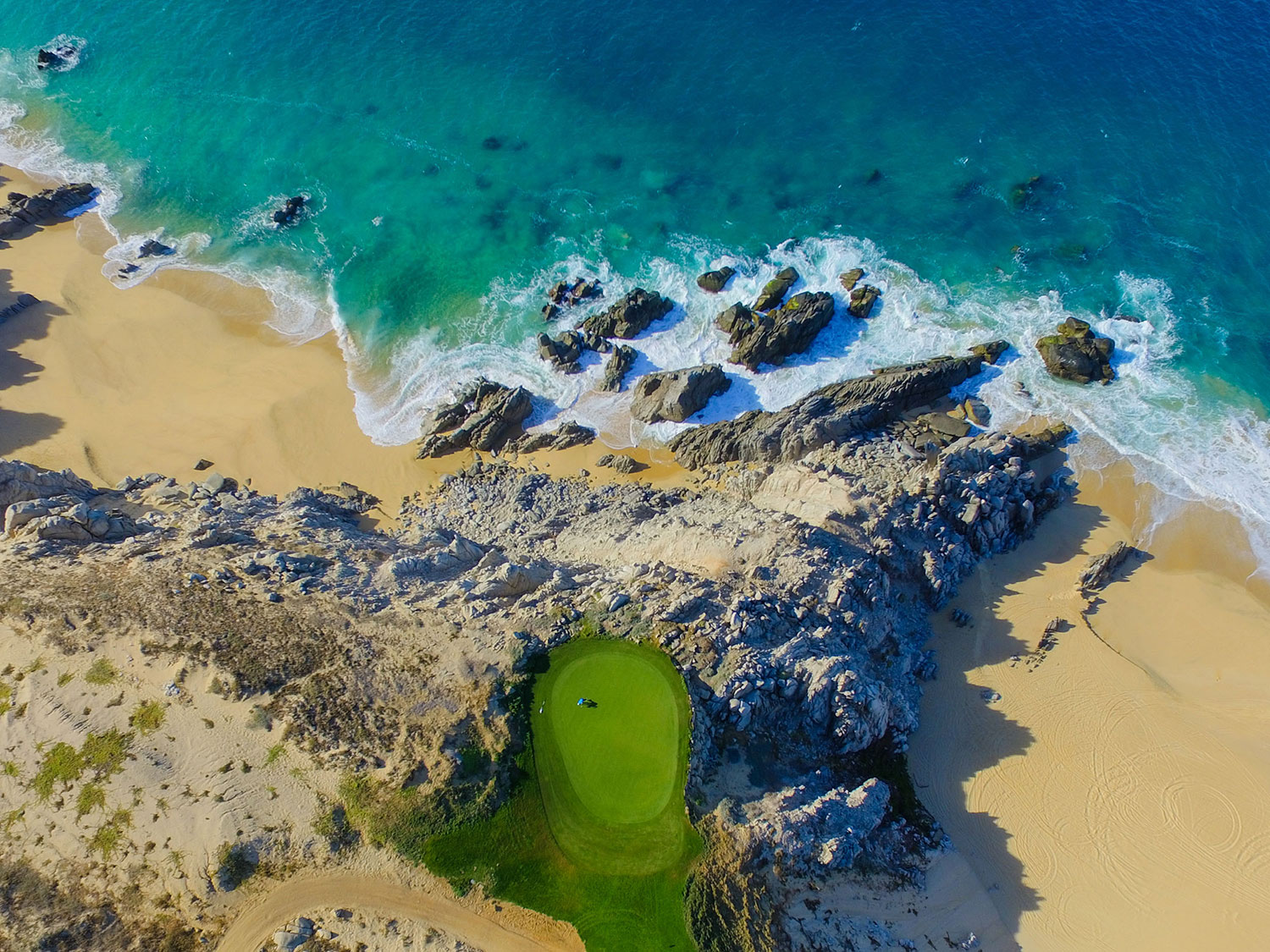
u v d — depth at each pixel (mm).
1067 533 63219
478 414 73000
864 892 42438
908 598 58062
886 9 101688
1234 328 73375
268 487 68875
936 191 84625
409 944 36781
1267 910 43906
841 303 78312
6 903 38188
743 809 41875
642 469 69938
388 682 43938
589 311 80250
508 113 96375
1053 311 75750
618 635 46875
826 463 64875
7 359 78812
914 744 51031
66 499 58656
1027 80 92500
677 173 88938
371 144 96000
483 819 39781
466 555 57469
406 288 84000
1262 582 60188
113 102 106438
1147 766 49844
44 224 94188
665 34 102062
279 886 38344
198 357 79688
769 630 49094
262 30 109500
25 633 45688
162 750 41406
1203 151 84938
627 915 37469
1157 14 98188
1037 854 46156
